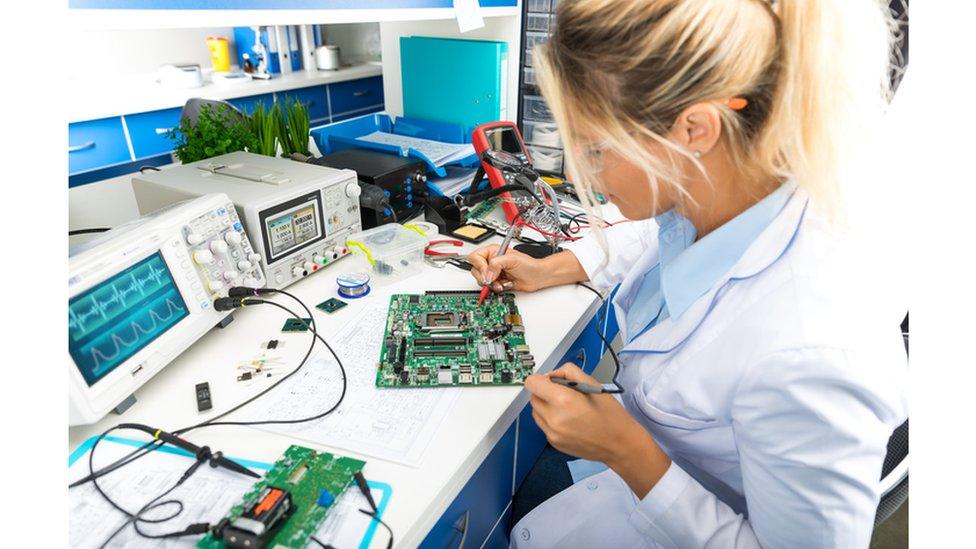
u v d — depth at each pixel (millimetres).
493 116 1896
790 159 592
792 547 604
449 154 1697
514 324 1024
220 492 678
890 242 633
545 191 1541
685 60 532
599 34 554
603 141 625
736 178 651
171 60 3426
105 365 770
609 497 1005
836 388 545
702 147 592
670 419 744
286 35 3557
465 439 761
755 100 562
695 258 739
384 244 1272
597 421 704
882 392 542
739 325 653
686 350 721
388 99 2213
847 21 547
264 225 1070
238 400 837
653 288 965
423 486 685
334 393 850
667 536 726
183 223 927
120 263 803
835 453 546
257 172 1225
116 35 3129
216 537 604
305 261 1189
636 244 1176
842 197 608
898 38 635
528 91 1939
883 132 616
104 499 667
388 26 2072
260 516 600
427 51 1941
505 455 1060
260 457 731
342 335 1000
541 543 986
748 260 678
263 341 987
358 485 678
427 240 1305
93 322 756
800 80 551
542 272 1165
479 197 1454
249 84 3242
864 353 552
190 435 767
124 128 2848
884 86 603
